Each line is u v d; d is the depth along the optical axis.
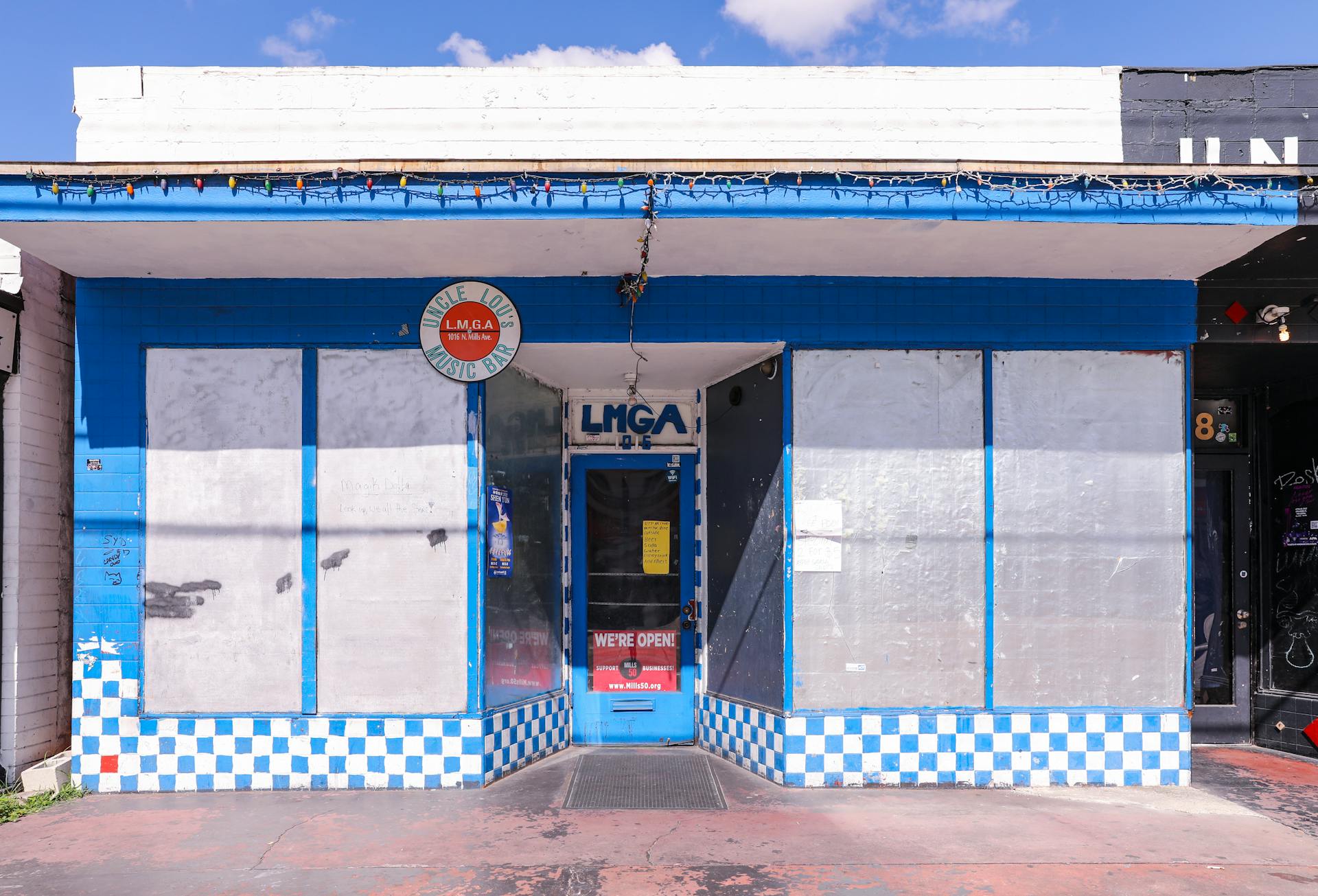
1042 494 5.81
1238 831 4.87
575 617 6.87
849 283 5.82
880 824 4.94
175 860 4.44
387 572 5.69
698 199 4.67
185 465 5.73
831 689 5.67
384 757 5.60
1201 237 4.97
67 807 5.29
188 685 5.63
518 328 5.73
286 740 5.61
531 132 5.62
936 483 5.79
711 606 6.71
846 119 5.65
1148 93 5.73
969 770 5.66
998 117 5.68
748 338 5.76
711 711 6.58
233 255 5.31
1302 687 6.54
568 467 6.98
